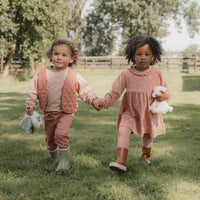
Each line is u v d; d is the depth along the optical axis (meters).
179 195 2.42
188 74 18.78
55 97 2.96
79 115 6.39
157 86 2.93
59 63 2.92
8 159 3.41
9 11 16.31
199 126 5.24
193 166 3.09
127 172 2.98
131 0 31.05
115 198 2.39
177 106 7.57
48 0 15.66
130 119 2.98
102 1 34.50
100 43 36.72
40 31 16.14
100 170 3.01
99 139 4.38
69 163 3.22
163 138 4.42
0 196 2.41
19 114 6.64
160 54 3.03
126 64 21.97
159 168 3.07
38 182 2.67
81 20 36.41
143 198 2.36
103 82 14.69
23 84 15.48
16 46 18.05
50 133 3.12
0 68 19.08
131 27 34.47
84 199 2.37
